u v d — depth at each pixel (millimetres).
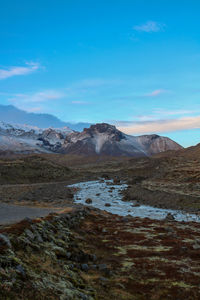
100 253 23500
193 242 28266
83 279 16109
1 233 15875
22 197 73312
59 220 28516
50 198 77812
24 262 13742
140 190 92062
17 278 11617
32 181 125188
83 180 139250
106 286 15938
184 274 18406
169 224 42438
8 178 119062
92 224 36844
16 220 24172
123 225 39000
